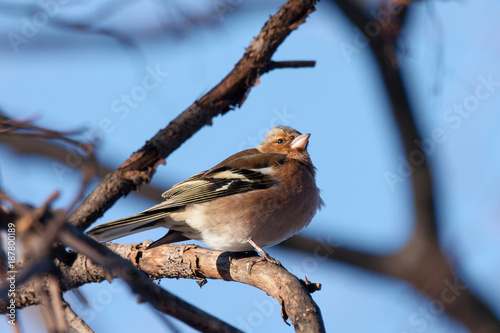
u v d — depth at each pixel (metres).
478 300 13.59
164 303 5.43
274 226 11.37
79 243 4.20
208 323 5.66
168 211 10.91
